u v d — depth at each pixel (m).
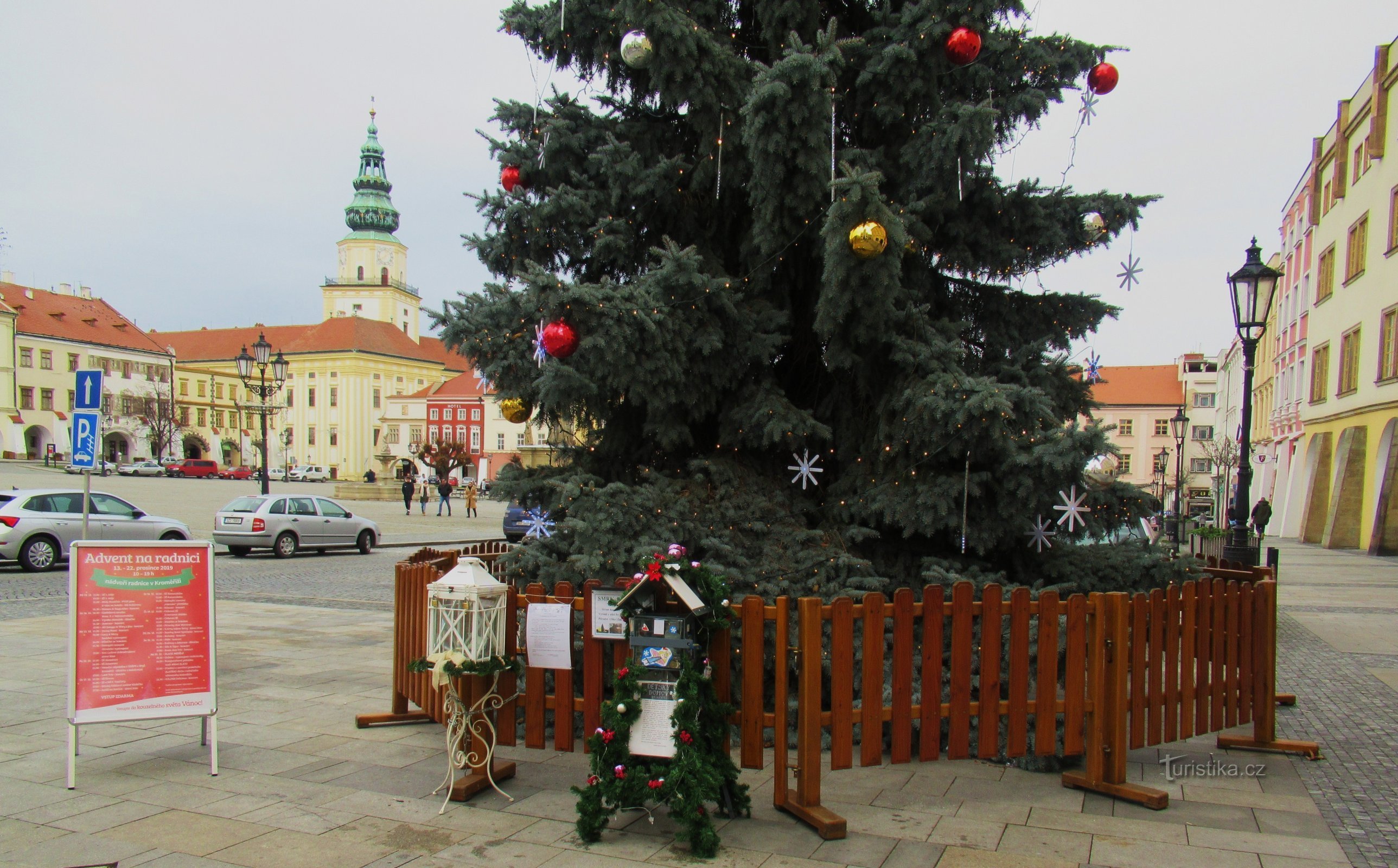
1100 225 6.53
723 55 5.76
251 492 46.44
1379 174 27.00
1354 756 5.44
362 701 6.60
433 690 5.22
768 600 5.42
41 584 14.05
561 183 6.57
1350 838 4.11
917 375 5.79
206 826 4.18
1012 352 6.68
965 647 4.52
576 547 5.59
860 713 4.34
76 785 4.75
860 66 6.12
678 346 5.72
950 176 5.85
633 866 3.77
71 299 86.31
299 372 101.38
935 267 6.88
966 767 5.14
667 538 5.60
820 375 7.14
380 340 103.81
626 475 6.83
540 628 4.80
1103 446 5.06
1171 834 4.12
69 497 16.67
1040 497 5.53
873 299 5.45
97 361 84.44
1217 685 5.34
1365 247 28.14
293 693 6.85
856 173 4.82
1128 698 4.75
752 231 6.12
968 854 3.89
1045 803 4.52
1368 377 27.31
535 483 6.05
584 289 5.14
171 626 5.04
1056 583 6.10
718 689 4.48
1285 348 41.06
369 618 10.85
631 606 4.24
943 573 5.63
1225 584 5.40
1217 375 71.50
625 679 4.16
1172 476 73.44
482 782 4.64
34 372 78.81
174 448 91.75
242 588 14.36
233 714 6.24
